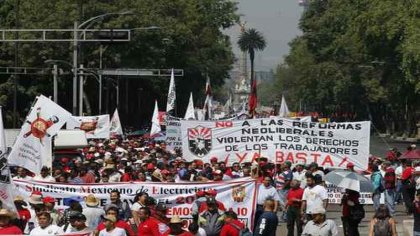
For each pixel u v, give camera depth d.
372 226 20.00
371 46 99.69
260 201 22.58
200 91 116.81
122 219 19.45
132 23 84.31
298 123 27.83
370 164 33.41
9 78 88.81
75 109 58.41
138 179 24.50
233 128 28.48
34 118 23.38
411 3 88.62
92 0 82.44
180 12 95.44
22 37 80.50
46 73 78.88
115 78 93.94
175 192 22.03
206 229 19.02
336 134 27.59
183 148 29.03
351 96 132.25
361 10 100.69
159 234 17.73
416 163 35.59
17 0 81.50
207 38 107.25
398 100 105.88
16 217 16.30
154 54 87.88
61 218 18.64
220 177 23.89
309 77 152.75
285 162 27.66
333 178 23.73
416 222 21.62
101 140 53.41
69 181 24.27
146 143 53.91
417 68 82.62
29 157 23.31
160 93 98.56
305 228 17.53
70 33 81.00
